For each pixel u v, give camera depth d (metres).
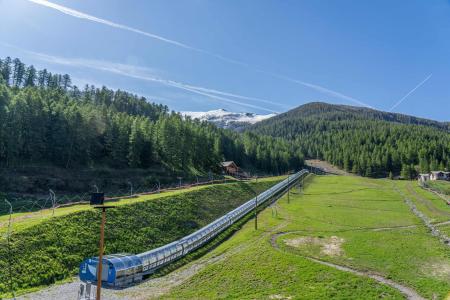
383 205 122.75
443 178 192.88
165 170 153.62
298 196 144.75
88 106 157.75
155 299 47.88
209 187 121.25
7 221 64.06
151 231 76.38
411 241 74.69
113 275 52.62
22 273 49.81
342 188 169.00
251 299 47.47
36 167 117.94
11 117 117.56
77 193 113.88
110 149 144.25
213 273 58.16
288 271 56.72
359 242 73.94
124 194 119.81
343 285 51.41
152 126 169.00
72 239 61.69
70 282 52.19
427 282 53.25
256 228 87.69
